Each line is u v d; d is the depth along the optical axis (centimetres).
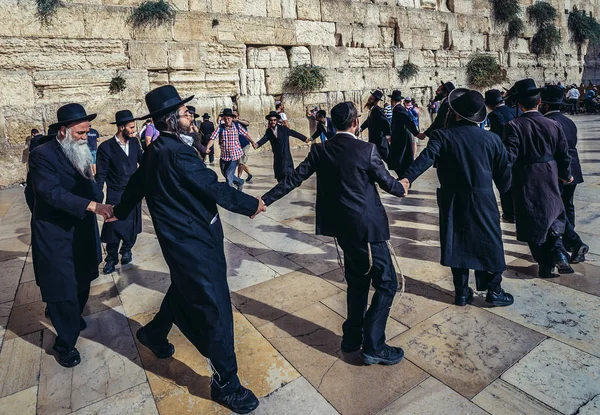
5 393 251
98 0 1102
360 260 246
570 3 2284
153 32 1166
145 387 251
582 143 1116
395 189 245
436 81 1773
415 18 1691
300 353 275
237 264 438
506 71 1986
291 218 609
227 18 1279
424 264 408
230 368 226
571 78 2314
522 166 349
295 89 1430
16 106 1011
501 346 267
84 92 1086
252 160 1261
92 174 286
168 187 218
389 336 287
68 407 236
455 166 290
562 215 351
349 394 233
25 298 389
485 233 289
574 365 244
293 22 1404
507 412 212
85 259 282
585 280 350
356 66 1564
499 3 1922
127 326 324
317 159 251
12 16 993
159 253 491
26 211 760
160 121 226
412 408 219
